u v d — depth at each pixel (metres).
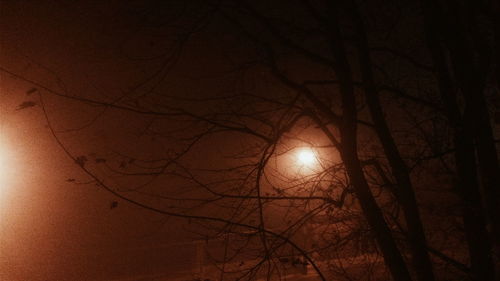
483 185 5.16
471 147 4.93
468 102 4.85
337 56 4.67
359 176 4.66
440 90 5.28
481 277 4.75
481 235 4.82
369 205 4.61
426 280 4.53
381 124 4.82
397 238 5.30
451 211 5.11
